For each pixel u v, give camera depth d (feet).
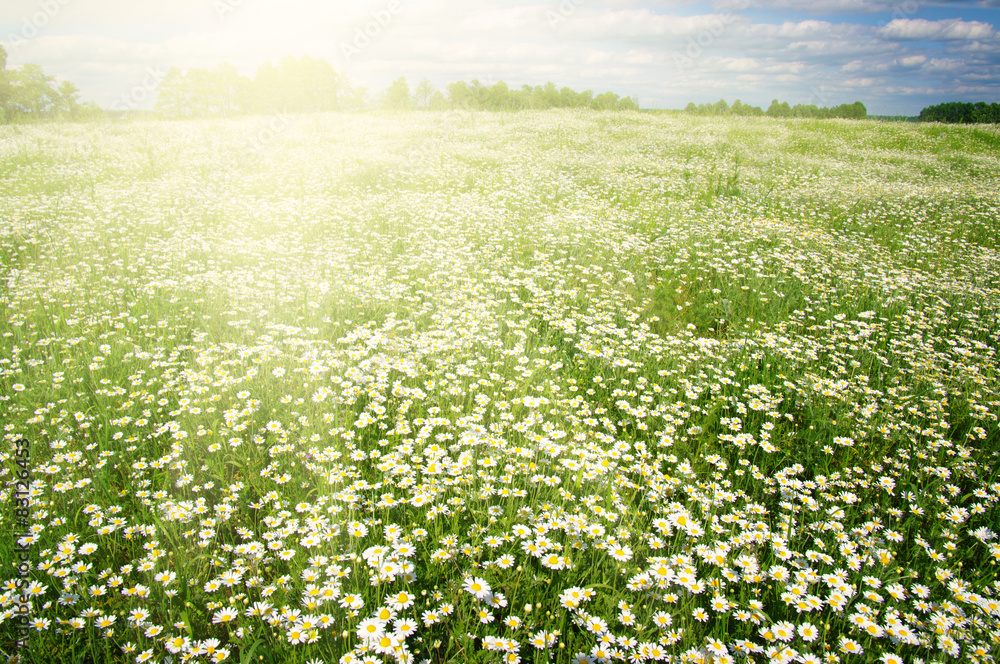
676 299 22.90
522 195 39.04
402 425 12.53
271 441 12.39
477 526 9.62
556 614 8.51
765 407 14.44
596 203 37.86
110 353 15.30
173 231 29.09
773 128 79.46
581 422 13.44
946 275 25.77
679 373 16.24
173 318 18.15
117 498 10.40
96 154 51.03
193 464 11.49
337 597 8.12
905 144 70.33
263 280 22.45
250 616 8.09
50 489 10.48
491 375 15.08
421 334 17.42
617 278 24.63
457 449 11.98
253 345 16.81
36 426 12.21
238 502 10.62
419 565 9.22
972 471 12.26
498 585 8.65
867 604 8.87
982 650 7.73
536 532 9.40
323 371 14.62
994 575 9.68
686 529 9.78
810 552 9.38
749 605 8.48
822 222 35.32
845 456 12.83
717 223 32.81
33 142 55.88
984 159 60.64
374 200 36.73
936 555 9.68
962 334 20.66
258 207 34.78
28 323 17.15
